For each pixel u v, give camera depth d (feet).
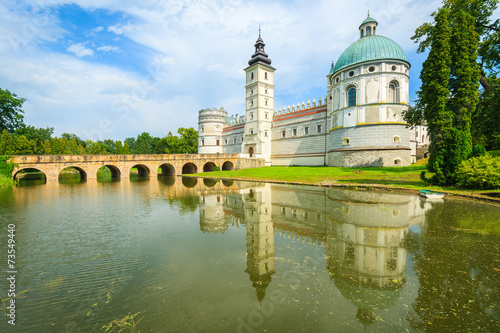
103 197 76.33
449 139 73.46
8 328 17.48
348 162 139.03
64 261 28.58
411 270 25.14
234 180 131.03
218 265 27.27
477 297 20.34
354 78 136.77
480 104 87.35
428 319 17.81
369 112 132.05
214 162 194.80
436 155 75.56
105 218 48.96
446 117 73.87
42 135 299.99
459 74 73.26
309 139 181.78
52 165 136.67
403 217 45.34
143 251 31.55
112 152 351.87
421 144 204.85
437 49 75.82
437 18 76.23
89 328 17.40
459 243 32.01
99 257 29.68
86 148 304.71
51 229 41.29
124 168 159.63
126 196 78.23
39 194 83.61
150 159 169.58
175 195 79.56
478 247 30.60
